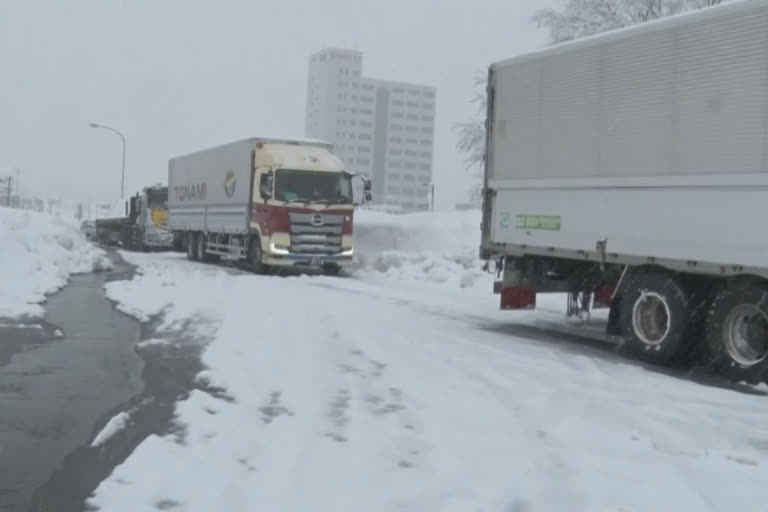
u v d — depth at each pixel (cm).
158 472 502
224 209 2553
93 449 562
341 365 852
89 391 734
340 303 1436
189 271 2203
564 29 2636
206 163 2748
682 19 920
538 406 694
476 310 1446
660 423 655
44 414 654
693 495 481
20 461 536
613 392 768
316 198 2231
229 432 594
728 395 782
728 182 865
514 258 1197
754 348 863
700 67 898
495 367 869
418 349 966
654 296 963
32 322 1128
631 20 2556
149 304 1326
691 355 951
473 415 658
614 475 516
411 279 2139
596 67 1037
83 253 2148
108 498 462
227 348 927
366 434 596
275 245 2195
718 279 918
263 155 2280
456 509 448
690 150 906
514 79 1178
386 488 481
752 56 844
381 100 12706
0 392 725
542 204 1123
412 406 684
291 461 528
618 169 999
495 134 1216
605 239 1019
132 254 3297
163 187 3744
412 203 12812
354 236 2633
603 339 1166
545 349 1018
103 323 1143
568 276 1155
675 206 927
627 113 989
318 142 2388
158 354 912
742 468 543
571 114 1073
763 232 830
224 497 462
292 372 807
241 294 1517
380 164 12738
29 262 1650
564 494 477
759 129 834
